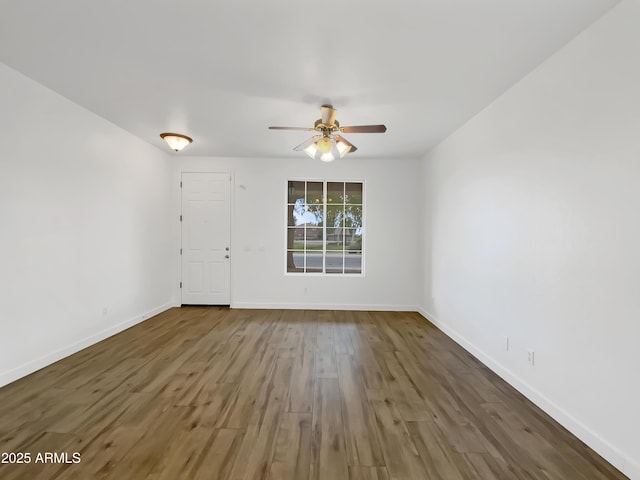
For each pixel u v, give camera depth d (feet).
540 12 6.15
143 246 15.16
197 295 18.01
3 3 5.99
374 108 10.74
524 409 7.82
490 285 10.27
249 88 9.43
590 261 6.52
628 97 5.76
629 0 5.71
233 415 7.38
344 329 14.34
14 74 8.70
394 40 7.07
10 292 8.75
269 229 17.97
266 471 5.65
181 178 17.84
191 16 6.37
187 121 12.25
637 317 5.58
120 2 5.98
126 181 13.79
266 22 6.51
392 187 17.97
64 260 10.55
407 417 7.40
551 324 7.59
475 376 9.66
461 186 12.47
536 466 5.87
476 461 5.98
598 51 6.34
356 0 5.86
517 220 8.91
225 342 12.35
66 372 9.51
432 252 15.76
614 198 6.02
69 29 6.82
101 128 12.12
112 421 7.07
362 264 18.16
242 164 17.92
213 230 17.97
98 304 12.18
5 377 8.64
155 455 6.00
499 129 9.80
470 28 6.64
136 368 9.87
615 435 5.92
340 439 6.56
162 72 8.61
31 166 9.30
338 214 18.40
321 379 9.31
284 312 17.28
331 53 7.60
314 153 11.30
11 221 8.77
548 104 7.71
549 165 7.69
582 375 6.68
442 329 14.32
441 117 11.48
